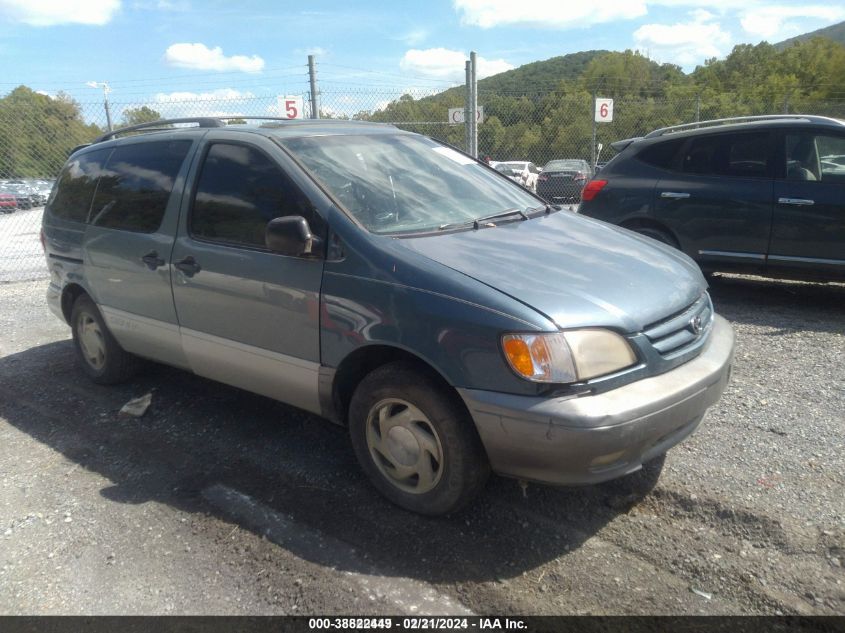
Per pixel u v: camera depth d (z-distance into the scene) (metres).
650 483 3.28
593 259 3.20
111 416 4.36
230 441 3.93
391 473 3.15
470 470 2.86
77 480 3.57
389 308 2.92
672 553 2.80
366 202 3.36
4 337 6.28
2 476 3.65
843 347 5.17
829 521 2.93
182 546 2.96
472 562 2.78
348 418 3.38
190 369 4.00
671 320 2.95
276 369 3.43
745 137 6.31
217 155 3.78
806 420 3.88
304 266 3.21
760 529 2.91
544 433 2.56
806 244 6.05
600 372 2.64
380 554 2.85
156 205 4.01
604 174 7.16
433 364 2.79
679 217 6.61
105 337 4.60
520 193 4.27
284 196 3.39
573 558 2.79
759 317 6.08
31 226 14.94
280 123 4.09
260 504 3.26
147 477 3.57
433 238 3.22
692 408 2.82
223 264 3.54
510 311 2.66
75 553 2.95
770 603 2.50
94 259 4.41
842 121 5.96
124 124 10.47
